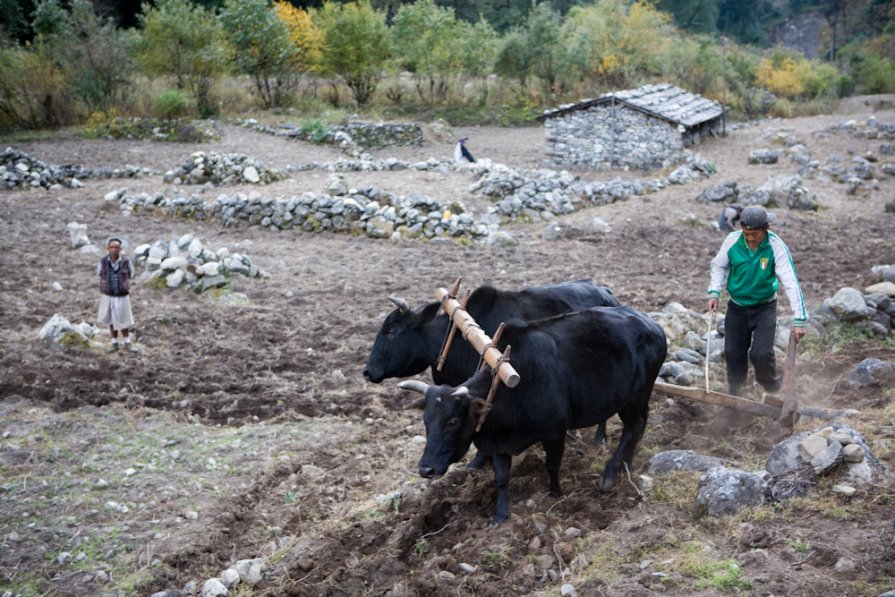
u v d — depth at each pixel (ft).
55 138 105.70
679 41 166.50
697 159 88.69
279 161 95.55
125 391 30.76
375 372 23.93
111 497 23.71
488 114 139.44
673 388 24.16
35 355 33.94
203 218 64.18
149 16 119.65
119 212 67.21
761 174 87.71
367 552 20.81
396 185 72.43
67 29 118.93
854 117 132.26
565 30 156.56
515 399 20.12
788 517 18.16
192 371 33.37
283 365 34.24
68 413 28.86
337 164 82.53
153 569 20.42
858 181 78.59
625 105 93.81
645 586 16.48
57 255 52.03
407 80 155.12
